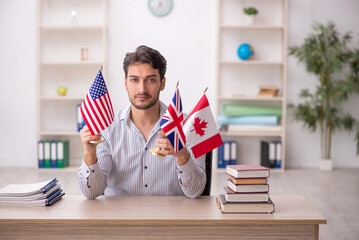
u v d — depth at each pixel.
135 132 2.08
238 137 5.68
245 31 5.54
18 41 5.52
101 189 1.97
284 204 1.87
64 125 5.62
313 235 1.67
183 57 5.54
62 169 5.32
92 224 1.67
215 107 5.54
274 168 5.43
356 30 5.54
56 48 5.53
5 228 1.67
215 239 1.67
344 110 5.64
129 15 5.48
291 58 5.59
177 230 1.67
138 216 1.68
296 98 5.64
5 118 5.59
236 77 5.59
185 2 5.49
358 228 3.29
